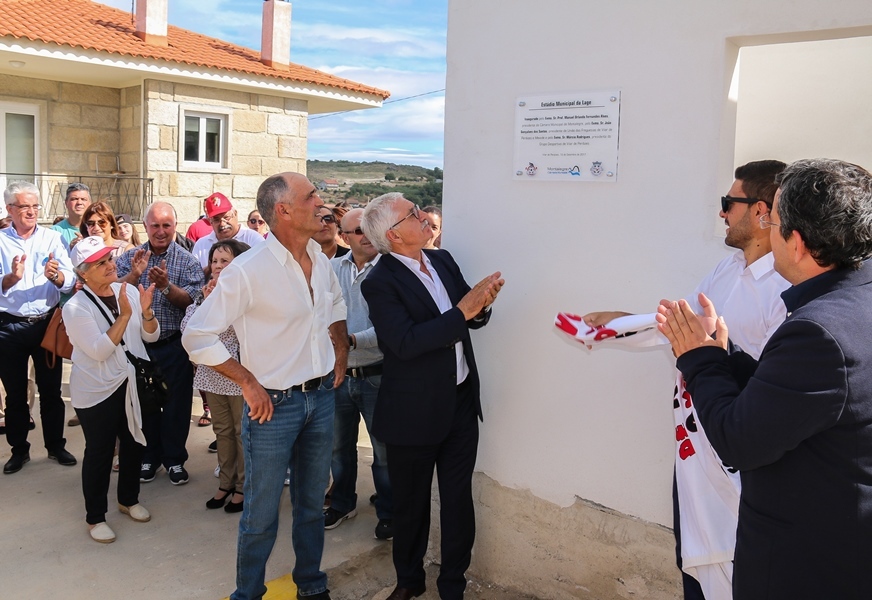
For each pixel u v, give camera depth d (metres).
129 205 12.77
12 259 4.65
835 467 1.58
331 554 3.65
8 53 10.49
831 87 3.78
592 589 3.11
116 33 12.48
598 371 3.00
